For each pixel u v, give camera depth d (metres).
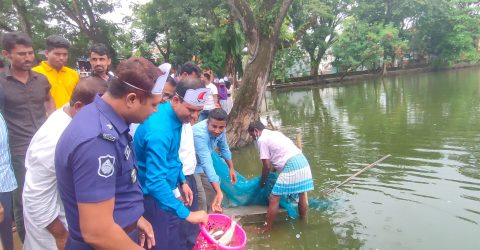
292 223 5.53
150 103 1.98
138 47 22.22
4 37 3.67
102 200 1.79
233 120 10.73
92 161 1.77
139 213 2.15
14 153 3.66
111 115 1.91
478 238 4.77
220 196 4.51
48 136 2.39
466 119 11.85
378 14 34.31
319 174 7.60
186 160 3.95
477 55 36.03
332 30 32.44
